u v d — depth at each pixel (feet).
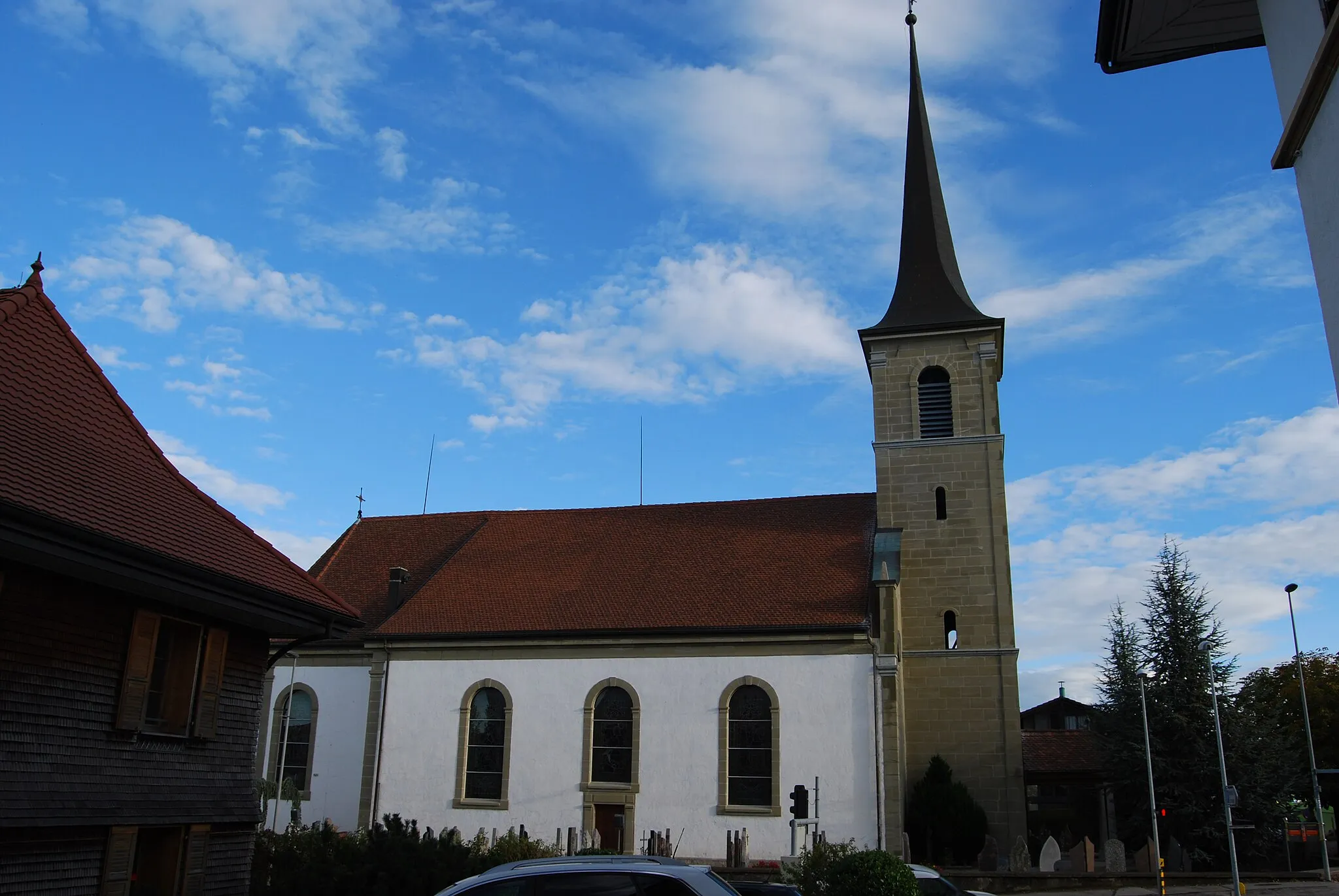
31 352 56.54
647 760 114.83
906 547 128.16
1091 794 159.43
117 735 52.16
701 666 116.37
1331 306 33.53
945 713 120.78
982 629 122.93
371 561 149.18
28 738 47.06
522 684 121.19
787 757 111.04
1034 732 171.53
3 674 46.14
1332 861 142.31
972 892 77.97
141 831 54.03
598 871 37.63
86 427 56.80
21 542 43.96
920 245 143.33
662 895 36.91
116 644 52.65
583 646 120.37
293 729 128.98
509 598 130.21
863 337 136.46
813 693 112.37
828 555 127.34
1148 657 132.98
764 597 120.98
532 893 37.22
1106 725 136.46
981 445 129.70
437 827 118.73
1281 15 37.76
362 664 128.98
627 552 136.36
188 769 57.06
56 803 47.62
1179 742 127.34
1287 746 130.82
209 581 54.34
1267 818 122.83
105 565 48.19
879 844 105.70
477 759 120.78
